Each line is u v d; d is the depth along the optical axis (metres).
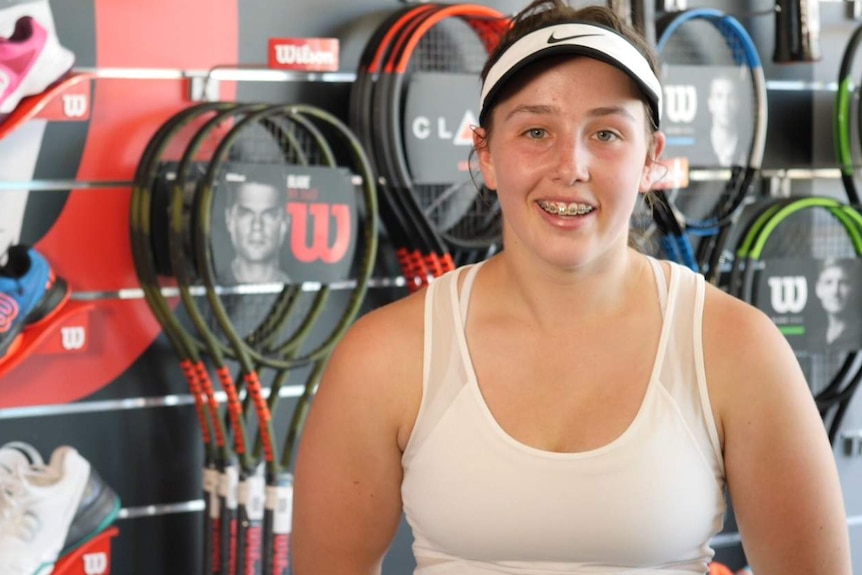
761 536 1.50
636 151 1.42
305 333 3.39
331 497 1.56
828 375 4.21
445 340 1.50
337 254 3.40
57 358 3.32
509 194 1.43
